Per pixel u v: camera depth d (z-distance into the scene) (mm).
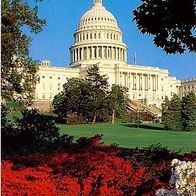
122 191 10539
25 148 18625
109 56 191000
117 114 118938
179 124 89812
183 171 6809
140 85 190875
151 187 10492
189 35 14555
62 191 9984
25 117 21266
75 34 198250
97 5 199375
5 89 27328
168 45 14812
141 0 14523
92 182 10602
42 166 11555
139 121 112312
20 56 27766
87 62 189500
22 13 26016
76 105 106062
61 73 183750
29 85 28312
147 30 14586
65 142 20625
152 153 14391
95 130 82688
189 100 90688
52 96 181250
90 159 12320
